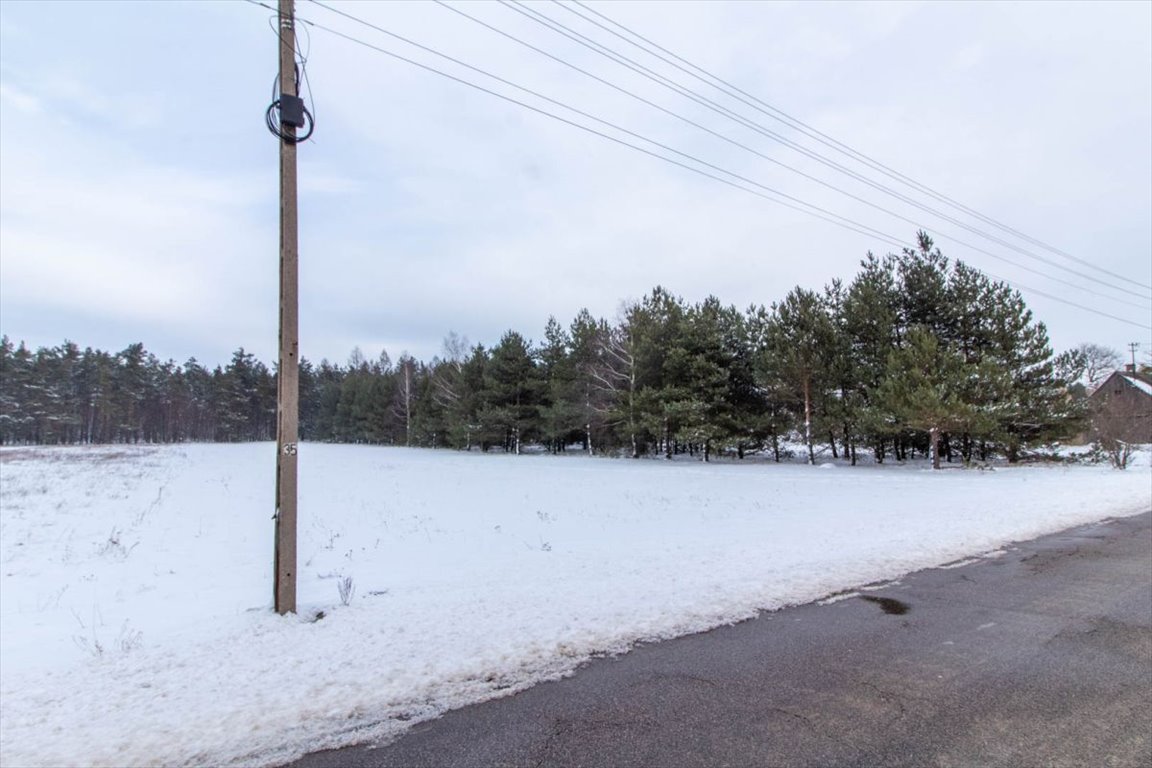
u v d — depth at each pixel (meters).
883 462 28.28
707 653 4.36
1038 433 24.58
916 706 3.49
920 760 2.90
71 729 3.28
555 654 4.34
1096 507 11.98
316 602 5.81
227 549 9.42
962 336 25.45
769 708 3.48
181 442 83.81
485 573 6.98
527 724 3.31
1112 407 24.53
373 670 4.04
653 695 3.67
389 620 5.08
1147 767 2.83
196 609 5.99
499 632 4.75
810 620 5.11
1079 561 7.41
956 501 13.05
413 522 11.81
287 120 5.71
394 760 2.96
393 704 3.57
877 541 8.42
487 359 49.78
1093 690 3.70
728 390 32.16
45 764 2.94
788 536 8.92
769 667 4.09
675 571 6.71
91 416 82.25
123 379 83.94
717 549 7.95
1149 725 3.25
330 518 12.61
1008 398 23.09
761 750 3.01
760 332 31.83
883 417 24.02
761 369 29.78
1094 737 3.12
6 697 3.72
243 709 3.50
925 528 9.48
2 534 10.95
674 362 32.16
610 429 40.16
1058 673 3.97
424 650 4.39
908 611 5.36
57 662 4.52
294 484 5.50
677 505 13.80
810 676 3.94
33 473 25.20
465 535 10.19
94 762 2.96
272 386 101.56
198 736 3.21
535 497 16.02
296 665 4.14
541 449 51.69
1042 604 5.58
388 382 73.31
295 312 5.66
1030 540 8.80
